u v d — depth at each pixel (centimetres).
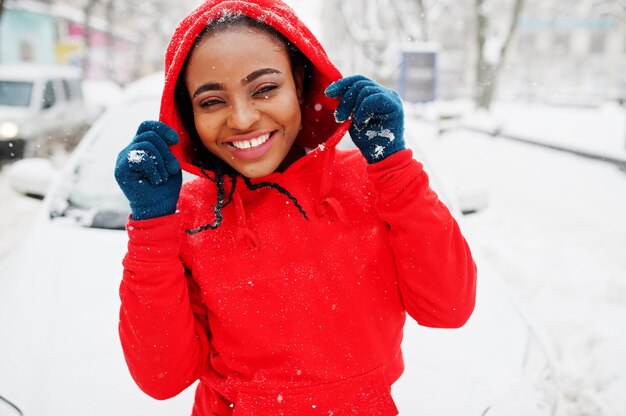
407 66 1482
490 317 179
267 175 105
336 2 2152
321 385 103
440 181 253
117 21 3222
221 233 104
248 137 98
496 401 148
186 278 109
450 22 3791
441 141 1188
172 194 97
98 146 268
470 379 153
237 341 104
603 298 375
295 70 108
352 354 103
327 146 103
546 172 838
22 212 607
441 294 103
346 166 113
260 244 102
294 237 103
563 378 284
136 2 3200
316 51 105
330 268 102
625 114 1773
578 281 404
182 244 106
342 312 102
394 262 108
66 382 153
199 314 110
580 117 1722
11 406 146
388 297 108
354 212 106
